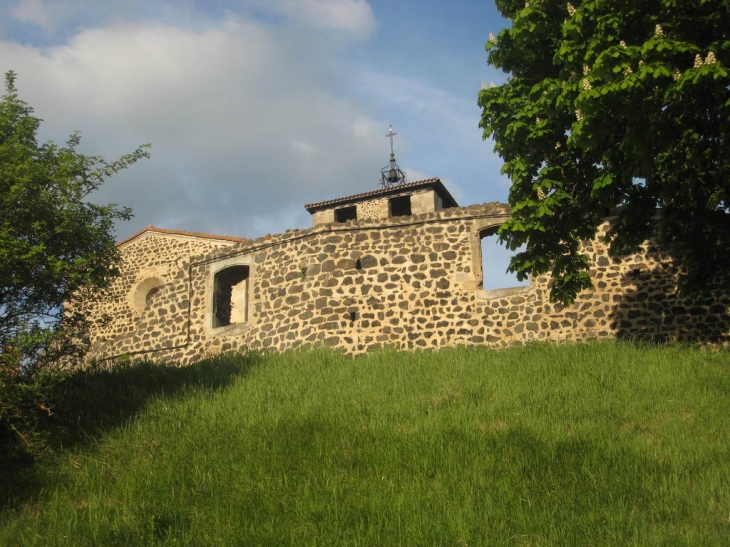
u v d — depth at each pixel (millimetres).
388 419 11820
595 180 12086
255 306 18625
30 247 11891
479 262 17312
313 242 18188
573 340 16297
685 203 12453
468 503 8672
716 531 7891
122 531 8461
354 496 9062
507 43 13234
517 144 12898
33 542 8328
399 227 17922
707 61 10062
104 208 13102
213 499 9211
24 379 11336
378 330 17234
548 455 9961
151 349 19828
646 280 16328
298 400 13164
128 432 11766
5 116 12742
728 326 15641
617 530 7969
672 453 9906
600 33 11070
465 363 14758
